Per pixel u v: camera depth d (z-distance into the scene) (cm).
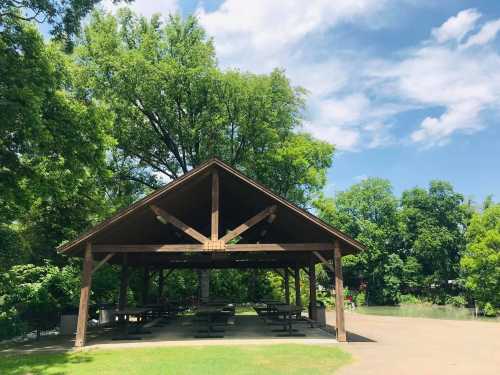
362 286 4841
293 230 1271
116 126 2205
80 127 1324
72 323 1352
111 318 1588
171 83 2181
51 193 1359
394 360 816
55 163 1323
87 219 1722
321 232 1121
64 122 1293
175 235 1490
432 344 1055
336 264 1086
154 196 1059
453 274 4941
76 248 1108
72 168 1334
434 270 5138
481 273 2845
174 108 2373
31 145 1265
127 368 735
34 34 1211
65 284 1423
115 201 2188
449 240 5038
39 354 909
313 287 1509
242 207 1328
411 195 5672
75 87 2073
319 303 1677
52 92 1259
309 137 2834
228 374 680
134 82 2122
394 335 1255
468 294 4247
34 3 1145
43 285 1357
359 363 782
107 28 2219
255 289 2780
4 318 1233
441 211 5378
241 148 2566
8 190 1298
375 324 1642
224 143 2502
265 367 736
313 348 951
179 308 1955
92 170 1435
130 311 1155
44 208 1641
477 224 3088
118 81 2116
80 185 1568
